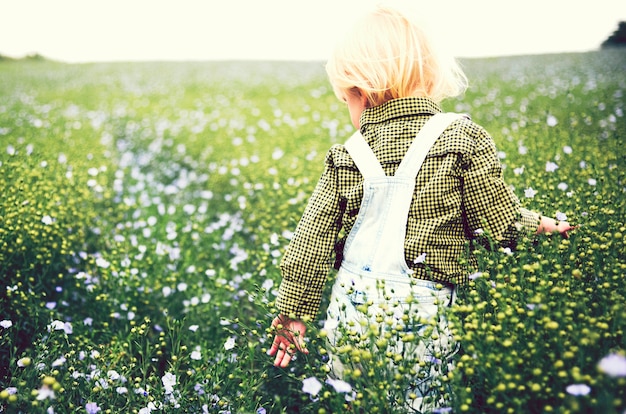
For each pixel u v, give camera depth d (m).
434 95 2.18
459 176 1.95
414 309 1.95
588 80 9.78
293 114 8.75
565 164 3.64
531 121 5.36
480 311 1.88
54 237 3.64
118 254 3.62
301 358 2.64
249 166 5.55
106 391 2.34
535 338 1.70
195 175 6.16
